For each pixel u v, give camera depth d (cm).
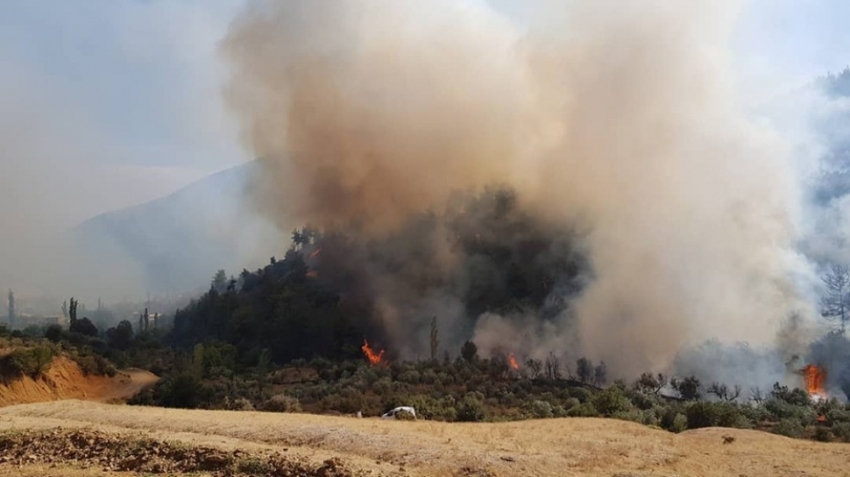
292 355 6512
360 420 1867
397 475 1134
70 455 1357
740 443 1658
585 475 1191
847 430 3033
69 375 4469
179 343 8244
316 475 1130
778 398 4394
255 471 1175
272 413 2016
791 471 1298
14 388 3850
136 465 1258
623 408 3356
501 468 1209
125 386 4894
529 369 5366
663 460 1369
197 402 4081
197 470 1206
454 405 3669
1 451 1412
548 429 1784
